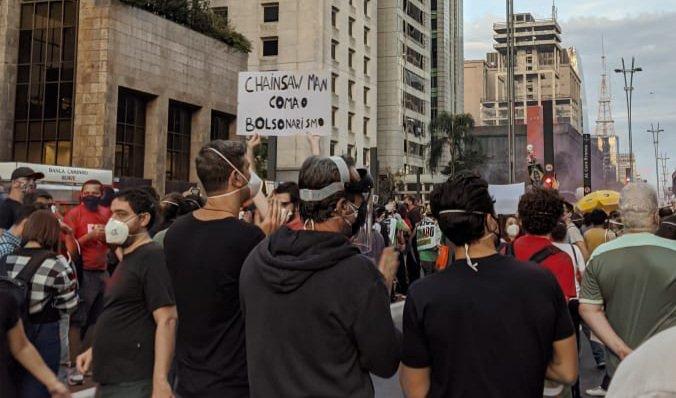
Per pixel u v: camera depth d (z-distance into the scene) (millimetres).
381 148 72688
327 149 54500
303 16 53344
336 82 56812
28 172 6664
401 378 2549
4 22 28297
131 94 28156
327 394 2275
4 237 5355
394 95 72688
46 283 4086
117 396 3266
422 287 2486
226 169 3066
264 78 6770
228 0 55156
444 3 90812
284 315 2348
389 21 73062
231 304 2900
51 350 4141
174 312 3227
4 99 28234
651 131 84750
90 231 6621
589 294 3430
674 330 1053
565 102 160625
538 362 2330
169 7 29984
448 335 2352
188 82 30312
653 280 3205
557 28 165750
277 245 2447
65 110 27891
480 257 2500
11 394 3314
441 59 90312
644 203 3373
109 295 3322
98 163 25828
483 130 60219
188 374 2934
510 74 25547
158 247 3383
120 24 26641
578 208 10156
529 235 4523
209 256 2900
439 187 2590
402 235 12656
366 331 2287
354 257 2367
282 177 51000
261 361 2387
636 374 1012
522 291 2352
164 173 28938
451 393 2344
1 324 3234
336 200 2457
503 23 171375
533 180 23047
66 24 28000
